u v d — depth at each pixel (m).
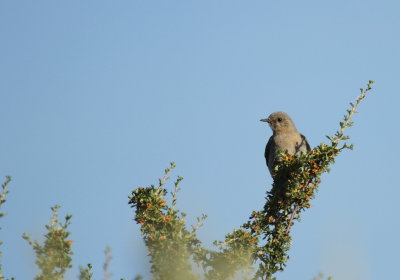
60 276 7.38
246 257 9.07
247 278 8.66
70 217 7.96
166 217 10.02
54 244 7.58
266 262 12.04
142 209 10.98
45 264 7.38
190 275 7.70
